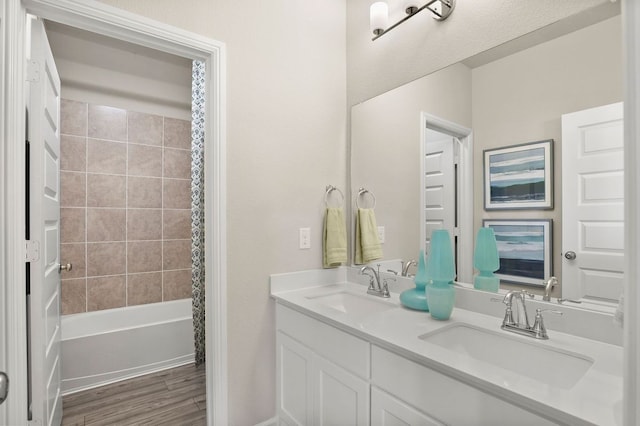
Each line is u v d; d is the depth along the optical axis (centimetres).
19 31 125
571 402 80
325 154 210
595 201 115
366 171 204
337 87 216
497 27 143
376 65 199
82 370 238
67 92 269
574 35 121
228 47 173
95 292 278
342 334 140
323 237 206
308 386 161
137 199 297
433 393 105
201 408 214
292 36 196
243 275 178
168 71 315
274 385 190
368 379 128
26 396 126
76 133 272
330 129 212
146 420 202
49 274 160
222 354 170
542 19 130
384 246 193
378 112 197
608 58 113
